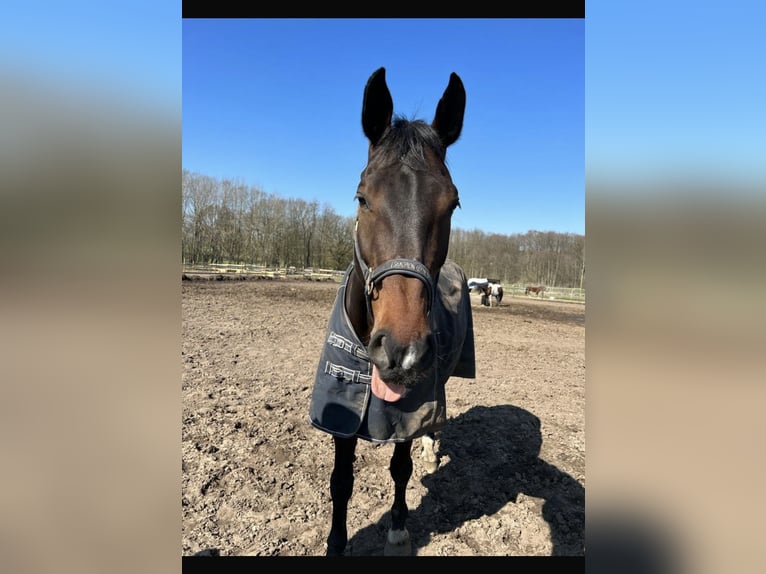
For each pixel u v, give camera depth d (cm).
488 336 1148
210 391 530
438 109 245
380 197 189
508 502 339
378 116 225
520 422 494
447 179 205
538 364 827
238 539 284
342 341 236
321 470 369
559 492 354
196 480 338
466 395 591
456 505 334
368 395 232
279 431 431
